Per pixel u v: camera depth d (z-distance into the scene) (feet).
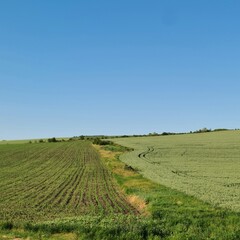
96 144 428.97
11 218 86.48
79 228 71.56
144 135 595.88
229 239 65.62
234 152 255.70
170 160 218.79
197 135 476.54
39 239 67.36
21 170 202.49
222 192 109.09
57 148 383.65
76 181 155.63
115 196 117.70
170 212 81.66
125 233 68.74
